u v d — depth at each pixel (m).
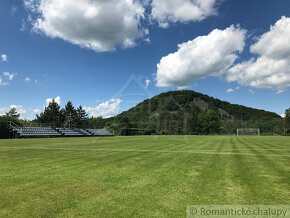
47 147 14.20
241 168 6.51
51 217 3.08
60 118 65.50
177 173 5.85
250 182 4.85
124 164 7.33
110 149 12.80
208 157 9.11
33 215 3.14
